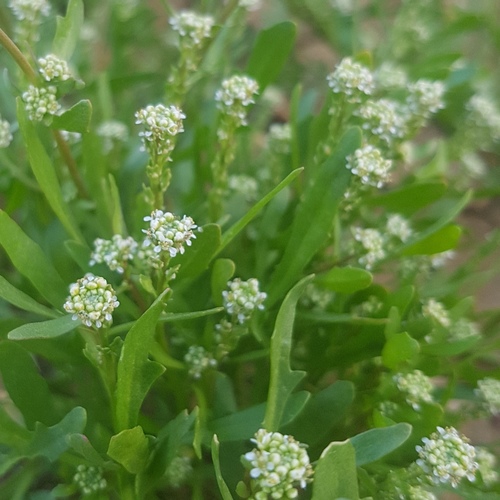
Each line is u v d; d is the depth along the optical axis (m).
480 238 0.37
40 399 0.20
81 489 0.20
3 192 0.25
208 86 0.32
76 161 0.26
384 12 0.39
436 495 0.23
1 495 0.21
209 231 0.20
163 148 0.20
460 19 0.34
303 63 0.43
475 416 0.22
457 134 0.29
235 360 0.22
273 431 0.18
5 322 0.21
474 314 0.26
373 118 0.22
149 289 0.19
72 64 0.28
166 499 0.23
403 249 0.22
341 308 0.23
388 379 0.21
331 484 0.16
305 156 0.26
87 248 0.21
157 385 0.23
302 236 0.21
